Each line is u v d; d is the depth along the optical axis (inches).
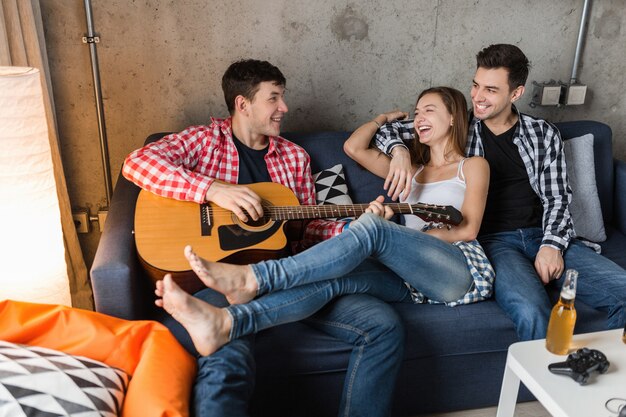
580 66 108.7
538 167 86.6
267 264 63.6
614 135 115.9
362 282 70.4
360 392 66.9
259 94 78.5
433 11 99.8
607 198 97.7
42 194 65.5
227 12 93.0
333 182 87.4
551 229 82.7
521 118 87.2
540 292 73.4
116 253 66.7
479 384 75.5
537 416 76.4
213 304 67.4
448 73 104.7
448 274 72.1
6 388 48.5
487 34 103.3
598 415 52.4
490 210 86.6
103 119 92.9
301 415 71.8
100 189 99.4
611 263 79.7
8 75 60.4
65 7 87.7
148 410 52.3
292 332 69.2
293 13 95.3
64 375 51.9
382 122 90.0
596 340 62.9
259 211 72.3
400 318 68.4
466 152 87.6
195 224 72.0
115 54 91.9
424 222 82.7
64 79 91.5
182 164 78.5
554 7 103.6
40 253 66.5
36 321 58.2
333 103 102.4
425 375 73.4
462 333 71.8
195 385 58.4
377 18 98.4
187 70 95.0
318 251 65.7
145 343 60.7
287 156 84.7
